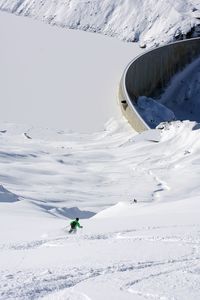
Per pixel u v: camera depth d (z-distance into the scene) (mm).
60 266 10516
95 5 193875
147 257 10945
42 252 13000
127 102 112312
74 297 7949
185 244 12438
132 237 14078
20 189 56000
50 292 8547
